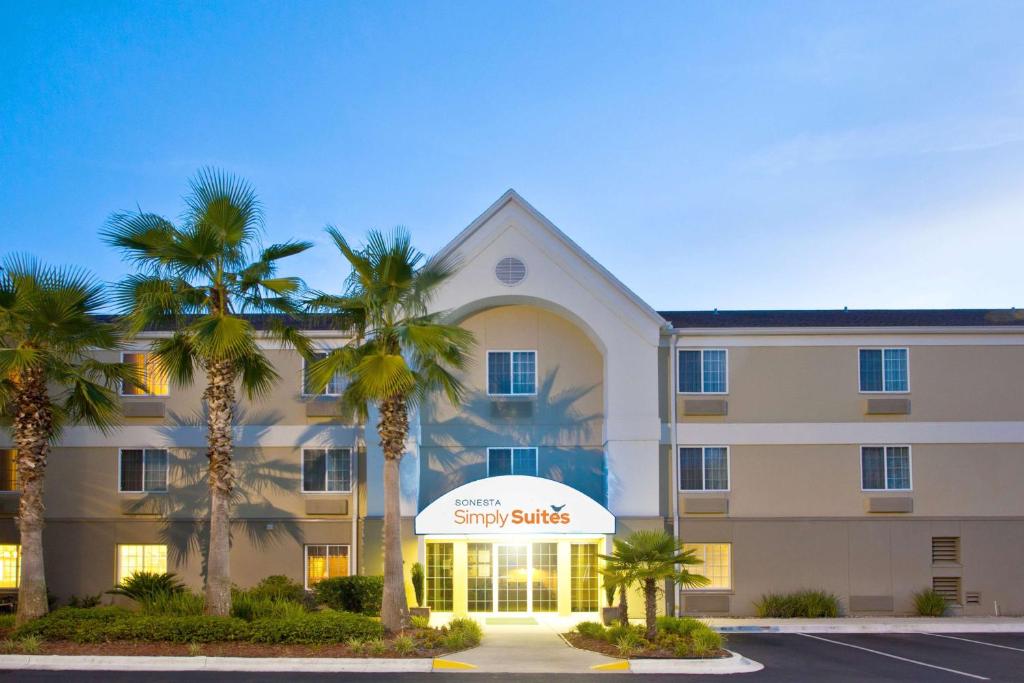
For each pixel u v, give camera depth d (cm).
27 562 2241
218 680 1844
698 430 3055
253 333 2409
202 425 3055
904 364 3097
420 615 2720
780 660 2170
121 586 2836
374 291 2370
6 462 3038
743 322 3281
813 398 3072
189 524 3016
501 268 2998
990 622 2822
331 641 2145
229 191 2300
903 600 3002
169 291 2256
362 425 3042
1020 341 3100
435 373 2484
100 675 1889
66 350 2375
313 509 3000
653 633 2220
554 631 2638
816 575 3005
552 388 3070
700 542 3008
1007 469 3056
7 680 1825
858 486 3041
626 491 2931
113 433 3047
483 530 2780
